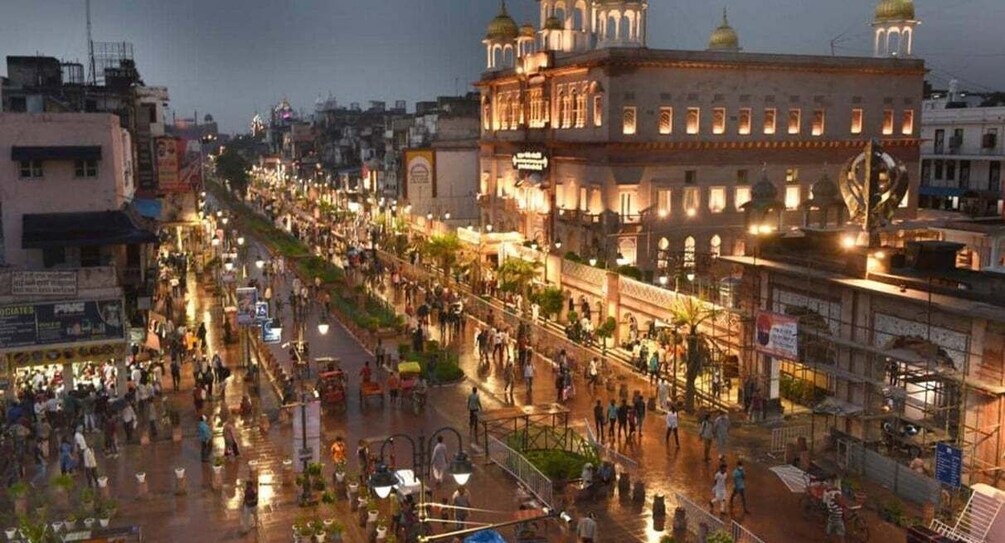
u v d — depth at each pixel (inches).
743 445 1316.4
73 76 2962.6
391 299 2431.1
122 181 1852.9
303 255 3093.0
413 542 958.4
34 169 1656.0
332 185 5147.6
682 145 2541.8
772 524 1052.5
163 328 1870.1
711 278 2038.6
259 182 7121.1
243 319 1637.6
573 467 1174.3
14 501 1053.2
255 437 1369.3
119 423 1387.8
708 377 1557.6
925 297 1178.0
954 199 3184.1
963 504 1034.7
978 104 3789.4
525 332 1867.6
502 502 1126.4
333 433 1385.3
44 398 1375.5
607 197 2507.4
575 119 2691.9
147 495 1143.6
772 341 1341.0
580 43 3147.1
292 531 1046.4
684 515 1032.2
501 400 1550.2
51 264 1647.4
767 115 2650.1
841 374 1261.1
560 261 2151.8
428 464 1167.6
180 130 5959.6
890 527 1043.9
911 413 1309.1
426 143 4389.8
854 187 1385.3
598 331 1818.4
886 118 2810.0
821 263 1391.5
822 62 2674.7
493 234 2699.3
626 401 1407.5
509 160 3152.1
